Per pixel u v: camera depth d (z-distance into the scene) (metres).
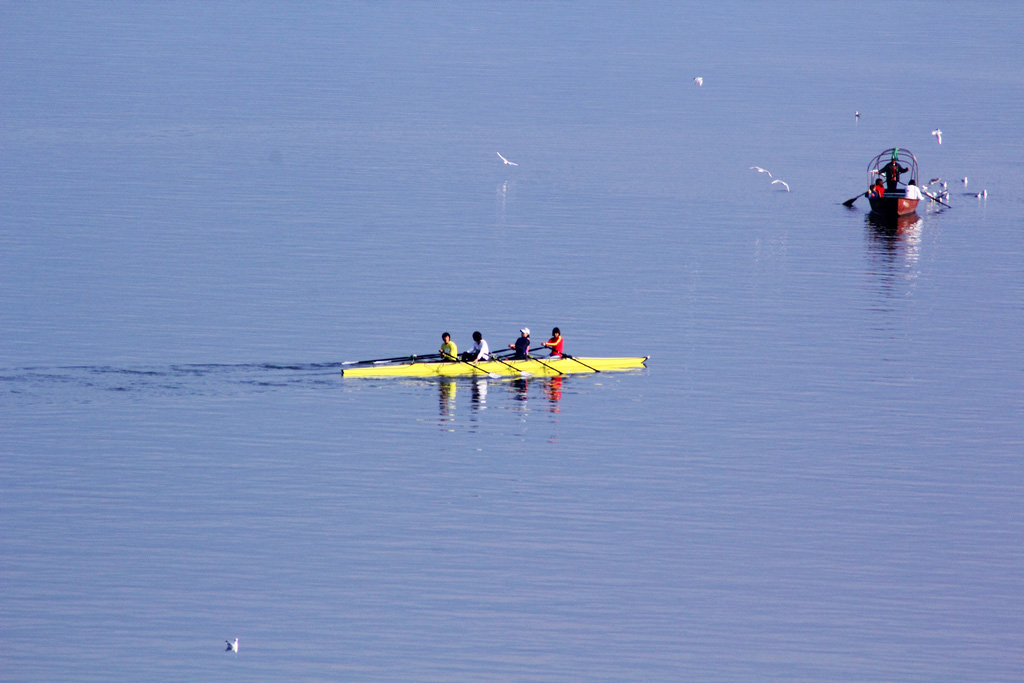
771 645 114.75
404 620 117.19
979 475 152.88
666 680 108.69
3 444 155.00
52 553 127.25
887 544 134.38
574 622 117.56
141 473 147.75
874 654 113.69
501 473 151.38
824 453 159.38
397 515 138.75
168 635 113.56
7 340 196.62
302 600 120.00
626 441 163.00
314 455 155.38
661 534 135.75
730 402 179.12
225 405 172.50
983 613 121.06
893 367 196.38
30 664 108.44
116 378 181.38
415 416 171.25
